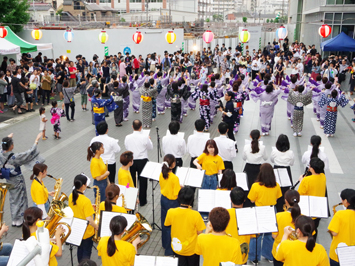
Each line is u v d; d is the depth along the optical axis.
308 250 3.46
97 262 5.68
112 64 22.27
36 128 13.32
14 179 6.61
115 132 12.63
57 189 5.55
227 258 3.69
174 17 70.88
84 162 10.06
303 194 5.50
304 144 10.88
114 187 4.82
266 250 5.45
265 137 11.59
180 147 7.09
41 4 66.56
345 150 10.40
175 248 4.49
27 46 18.72
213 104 13.15
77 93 20.06
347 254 3.71
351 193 4.41
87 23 33.97
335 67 18.69
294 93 11.05
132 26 34.41
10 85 15.35
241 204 4.57
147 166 6.09
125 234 4.01
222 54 27.31
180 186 5.51
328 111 11.27
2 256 4.33
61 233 4.09
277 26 42.84
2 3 25.92
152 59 23.19
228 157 7.14
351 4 25.25
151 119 12.98
